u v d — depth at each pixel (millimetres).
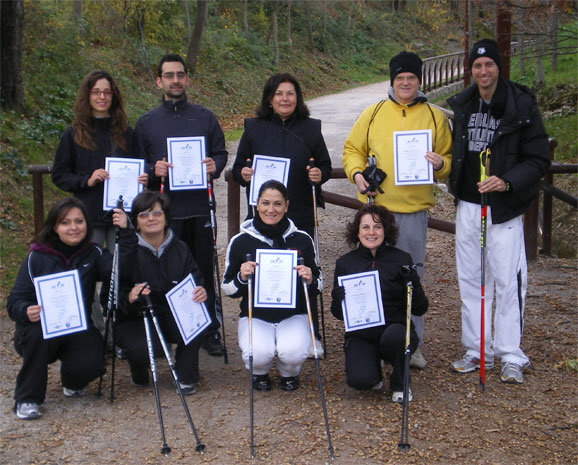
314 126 4887
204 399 4312
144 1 19969
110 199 4727
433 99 22734
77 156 4848
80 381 4258
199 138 4816
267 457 3598
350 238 4469
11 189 8375
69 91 12312
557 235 10477
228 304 6238
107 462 3561
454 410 4164
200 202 4984
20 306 4031
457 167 4508
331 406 4195
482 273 4398
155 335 4430
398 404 4230
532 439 3830
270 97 4812
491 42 4289
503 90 4371
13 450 3672
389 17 40312
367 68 33500
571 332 5488
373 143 4652
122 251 4352
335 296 4250
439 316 5922
